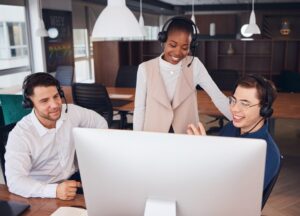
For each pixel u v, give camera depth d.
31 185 1.33
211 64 6.87
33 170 1.53
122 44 6.33
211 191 0.80
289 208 2.61
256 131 1.27
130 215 0.89
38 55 6.45
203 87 1.81
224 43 6.73
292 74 4.97
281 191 2.89
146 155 0.81
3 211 1.19
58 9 6.77
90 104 3.25
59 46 6.87
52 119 1.43
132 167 0.83
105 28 1.87
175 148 0.79
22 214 1.20
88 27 8.02
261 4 11.37
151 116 1.71
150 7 10.19
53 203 1.28
